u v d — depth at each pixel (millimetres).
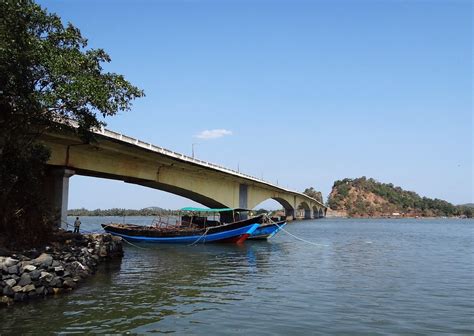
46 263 17484
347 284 19938
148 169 43312
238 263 27766
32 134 22594
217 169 51688
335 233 67750
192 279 21078
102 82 20266
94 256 24375
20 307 14719
